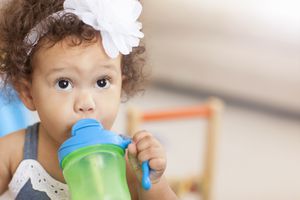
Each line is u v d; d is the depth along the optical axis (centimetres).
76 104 58
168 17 346
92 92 59
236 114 328
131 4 61
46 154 68
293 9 311
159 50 354
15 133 70
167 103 336
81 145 53
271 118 326
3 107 94
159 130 294
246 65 334
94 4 59
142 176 58
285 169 267
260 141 295
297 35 313
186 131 297
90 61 58
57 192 67
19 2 65
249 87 336
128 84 72
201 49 346
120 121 215
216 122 170
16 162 69
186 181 169
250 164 269
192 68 351
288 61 321
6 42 66
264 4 318
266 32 323
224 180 252
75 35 58
